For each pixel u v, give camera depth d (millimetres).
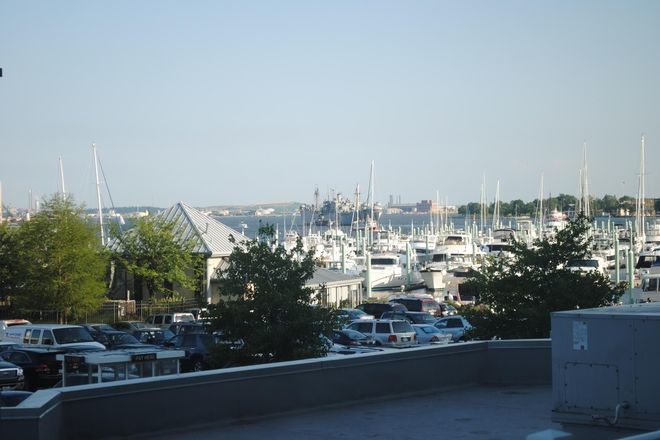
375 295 83062
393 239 148250
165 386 11859
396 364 14648
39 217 55906
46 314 55156
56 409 10609
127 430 11453
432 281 84438
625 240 122375
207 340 32719
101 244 60906
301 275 27969
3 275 55281
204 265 61219
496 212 151000
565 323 10609
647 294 57219
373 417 13094
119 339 38188
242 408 12680
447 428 12336
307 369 13469
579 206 124188
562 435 8688
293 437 11789
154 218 62688
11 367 27250
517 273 31438
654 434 5758
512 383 15828
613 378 10188
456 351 15531
